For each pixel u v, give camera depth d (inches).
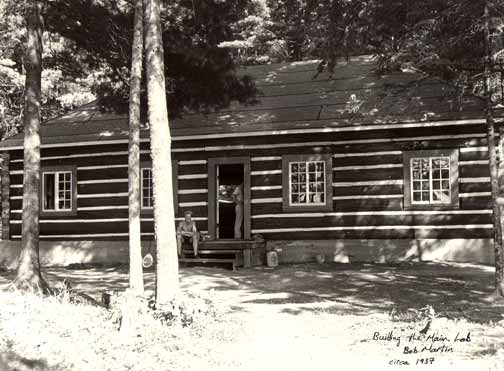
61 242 746.8
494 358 266.8
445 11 406.9
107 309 386.3
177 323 338.0
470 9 401.7
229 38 551.5
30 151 467.5
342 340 317.1
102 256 729.6
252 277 569.3
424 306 411.8
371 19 448.1
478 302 421.7
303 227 668.1
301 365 268.4
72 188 750.5
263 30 1023.6
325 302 442.3
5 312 342.6
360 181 655.1
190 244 659.4
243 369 265.3
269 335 332.5
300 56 1054.4
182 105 607.5
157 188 377.1
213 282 542.9
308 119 650.8
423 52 409.4
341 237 657.6
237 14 542.0
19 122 1016.2
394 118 621.0
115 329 330.6
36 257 462.6
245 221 683.4
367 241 647.1
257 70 810.2
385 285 503.2
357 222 653.3
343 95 690.8
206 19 520.4
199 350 296.2
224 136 666.2
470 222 620.1
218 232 722.2
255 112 696.4
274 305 431.5
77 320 345.1
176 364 273.7
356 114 638.5
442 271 560.4
